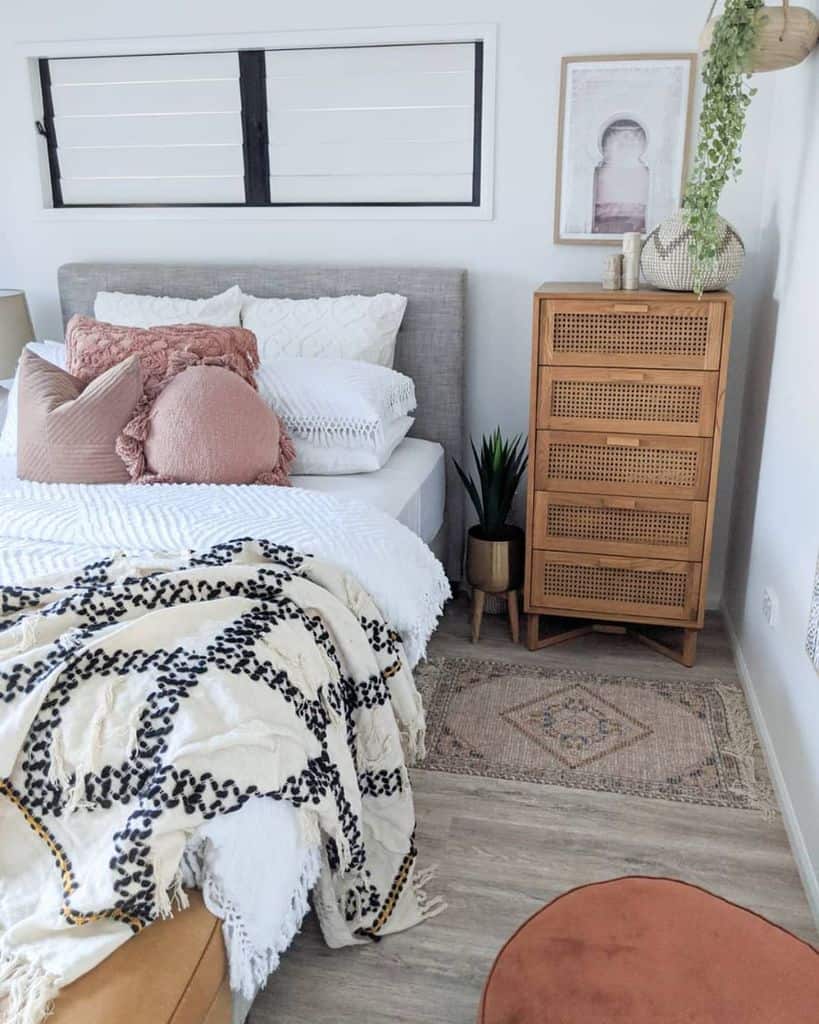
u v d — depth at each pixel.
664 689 2.66
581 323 2.54
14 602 1.57
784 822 2.06
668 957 1.31
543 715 2.52
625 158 2.84
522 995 1.26
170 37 3.05
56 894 1.23
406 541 2.07
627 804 2.13
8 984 1.13
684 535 2.65
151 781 1.26
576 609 2.80
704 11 2.69
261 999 1.59
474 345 3.14
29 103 3.23
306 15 2.94
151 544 1.90
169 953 1.20
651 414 2.57
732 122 2.21
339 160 3.15
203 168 3.25
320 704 1.56
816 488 1.96
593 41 2.78
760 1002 1.23
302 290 3.11
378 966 1.66
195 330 2.57
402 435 2.88
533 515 2.74
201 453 2.29
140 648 1.44
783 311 2.40
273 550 1.78
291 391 2.59
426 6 2.85
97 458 2.32
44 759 1.31
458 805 2.13
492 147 2.93
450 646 2.95
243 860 1.30
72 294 3.28
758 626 2.53
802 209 2.24
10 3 3.14
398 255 3.12
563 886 1.86
